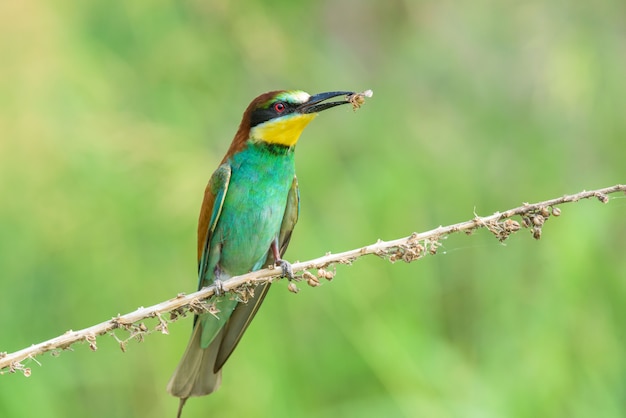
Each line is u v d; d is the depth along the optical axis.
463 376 10.77
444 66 14.27
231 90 13.91
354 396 11.02
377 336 10.95
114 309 11.84
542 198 12.52
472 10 14.47
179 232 12.18
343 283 11.30
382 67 15.05
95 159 12.68
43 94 13.23
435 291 11.41
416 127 13.31
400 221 12.14
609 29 13.52
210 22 14.03
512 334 11.01
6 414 10.68
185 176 12.41
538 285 11.30
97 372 11.37
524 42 14.07
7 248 12.26
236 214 9.33
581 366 10.83
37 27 13.51
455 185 12.58
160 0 13.84
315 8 15.30
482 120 13.66
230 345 8.90
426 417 10.52
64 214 12.32
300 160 12.59
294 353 11.14
